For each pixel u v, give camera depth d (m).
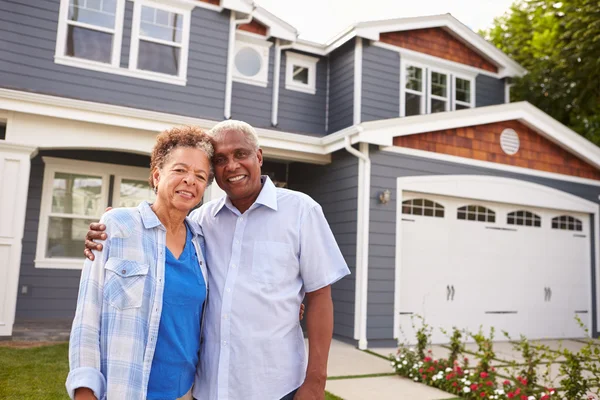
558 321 9.61
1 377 4.65
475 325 8.72
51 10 7.89
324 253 2.12
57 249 8.73
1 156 6.45
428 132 8.53
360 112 9.92
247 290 2.00
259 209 2.13
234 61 10.23
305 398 1.94
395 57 10.52
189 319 1.95
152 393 1.83
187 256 2.01
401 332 8.03
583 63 14.50
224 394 1.93
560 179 9.84
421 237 8.41
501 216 9.23
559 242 9.83
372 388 5.14
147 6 8.57
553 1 15.96
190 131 2.08
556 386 5.62
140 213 1.95
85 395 1.65
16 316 8.32
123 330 1.75
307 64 10.94
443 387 5.09
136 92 8.30
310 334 2.08
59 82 7.82
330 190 8.84
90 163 8.97
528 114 9.36
